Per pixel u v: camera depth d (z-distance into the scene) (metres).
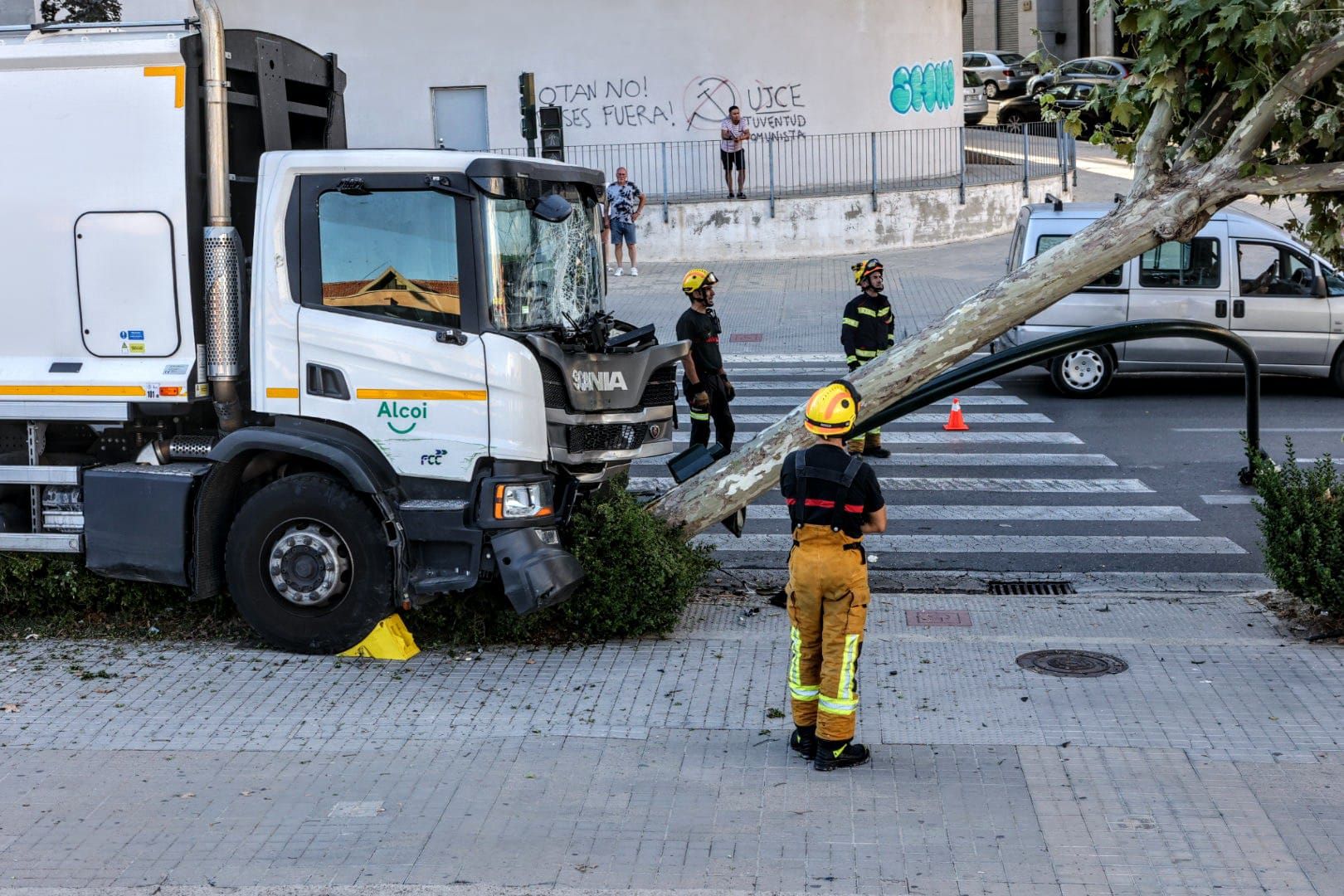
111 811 5.89
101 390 7.79
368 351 7.54
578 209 8.45
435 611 8.12
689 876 5.28
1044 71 9.04
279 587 7.80
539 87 28.02
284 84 8.69
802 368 19.66
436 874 5.32
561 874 5.30
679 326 12.02
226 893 5.20
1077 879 5.21
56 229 7.79
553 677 7.55
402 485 7.68
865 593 6.24
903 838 5.56
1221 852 5.41
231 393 7.82
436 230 7.45
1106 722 6.81
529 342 7.50
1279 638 8.20
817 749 6.24
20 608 8.70
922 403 8.76
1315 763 6.25
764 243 27.27
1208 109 8.33
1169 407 16.11
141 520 7.84
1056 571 10.14
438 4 27.69
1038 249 16.88
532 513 7.60
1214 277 16.20
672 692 7.30
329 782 6.18
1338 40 7.58
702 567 8.96
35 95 7.74
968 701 7.14
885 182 28.55
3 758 6.46
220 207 7.70
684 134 28.28
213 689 7.36
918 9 29.12
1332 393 16.72
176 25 8.06
